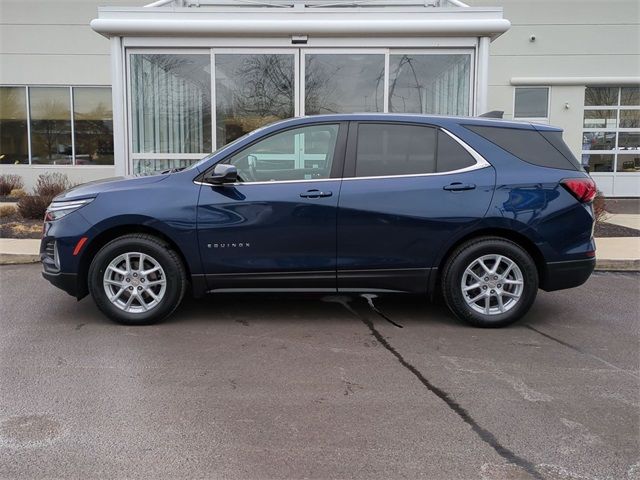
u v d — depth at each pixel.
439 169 5.11
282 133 5.18
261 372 4.17
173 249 5.14
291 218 5.02
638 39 14.45
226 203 5.02
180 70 9.05
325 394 3.79
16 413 3.50
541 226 5.04
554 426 3.36
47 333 5.03
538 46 14.49
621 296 6.48
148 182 5.14
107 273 5.11
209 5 9.87
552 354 4.58
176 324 5.30
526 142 5.21
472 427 3.35
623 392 3.85
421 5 10.05
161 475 2.85
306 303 6.08
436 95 8.99
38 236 9.68
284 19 8.63
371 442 3.18
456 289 5.12
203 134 9.18
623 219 11.64
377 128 5.18
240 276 5.10
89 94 14.94
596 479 2.83
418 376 4.11
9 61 14.71
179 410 3.55
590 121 15.05
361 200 5.02
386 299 6.25
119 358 4.43
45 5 14.52
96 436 3.22
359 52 8.84
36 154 15.09
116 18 8.52
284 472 2.88
